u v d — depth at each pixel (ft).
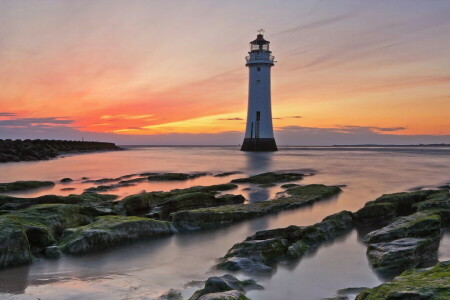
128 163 200.13
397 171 155.02
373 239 43.91
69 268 35.63
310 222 57.67
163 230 48.67
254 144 280.10
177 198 65.87
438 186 105.70
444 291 20.77
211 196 69.87
